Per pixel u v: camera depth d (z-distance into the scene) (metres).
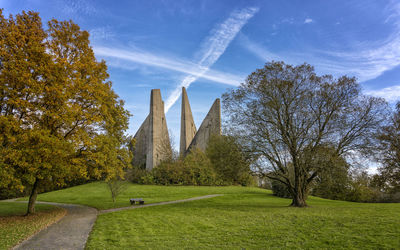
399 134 24.69
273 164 19.61
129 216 15.99
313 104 19.12
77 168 15.19
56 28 17.00
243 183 52.09
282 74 19.59
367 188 33.41
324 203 25.91
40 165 12.98
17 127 12.88
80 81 15.34
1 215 17.22
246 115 19.88
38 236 10.98
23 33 14.70
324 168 17.73
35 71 13.84
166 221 13.98
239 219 13.95
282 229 10.98
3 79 13.08
